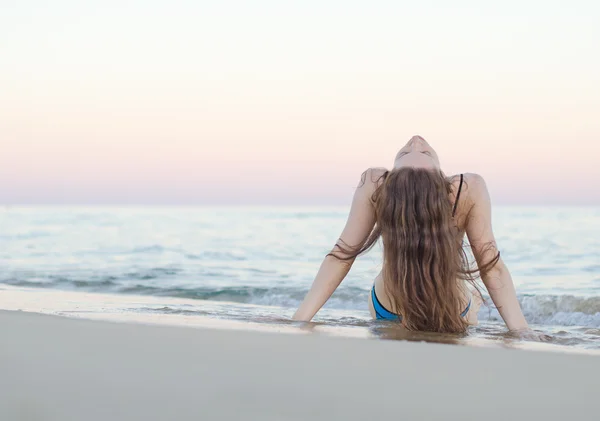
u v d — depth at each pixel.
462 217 2.90
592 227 14.32
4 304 3.78
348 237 2.98
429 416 1.18
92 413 1.12
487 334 2.77
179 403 1.18
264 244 10.84
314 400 1.24
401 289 2.82
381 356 1.69
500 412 1.22
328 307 4.73
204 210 30.92
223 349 1.71
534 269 7.12
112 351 1.64
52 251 9.45
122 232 14.37
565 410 1.24
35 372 1.39
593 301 4.44
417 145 2.95
